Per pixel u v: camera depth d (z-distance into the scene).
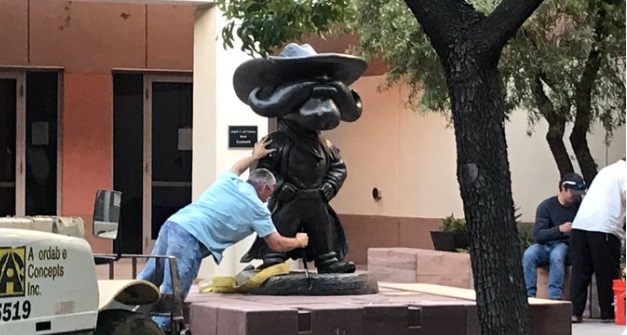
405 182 18.72
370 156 19.48
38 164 18.50
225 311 8.61
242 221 9.41
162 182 19.03
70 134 18.47
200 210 9.38
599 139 16.12
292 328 8.43
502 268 5.93
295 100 9.88
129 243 18.81
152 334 6.83
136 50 18.73
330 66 9.98
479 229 5.95
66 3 18.38
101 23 18.58
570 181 12.48
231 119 14.38
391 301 9.20
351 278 9.95
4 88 18.39
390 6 12.58
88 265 6.24
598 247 11.79
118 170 18.78
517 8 5.89
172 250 9.16
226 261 14.13
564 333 9.29
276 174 10.10
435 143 18.03
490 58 5.98
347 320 8.60
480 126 5.96
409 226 18.59
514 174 16.80
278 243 9.59
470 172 5.95
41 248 5.91
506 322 5.91
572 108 14.07
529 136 15.87
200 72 14.79
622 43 13.10
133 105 18.86
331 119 9.87
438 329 8.91
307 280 9.84
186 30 18.94
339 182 10.31
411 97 15.17
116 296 6.79
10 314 5.71
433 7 6.05
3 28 18.22
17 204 18.41
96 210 6.87
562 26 13.31
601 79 13.79
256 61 9.87
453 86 6.03
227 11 8.64
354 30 13.12
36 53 18.33
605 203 11.80
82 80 18.52
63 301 6.05
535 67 12.95
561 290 12.27
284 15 8.01
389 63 14.00
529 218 16.70
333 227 10.38
